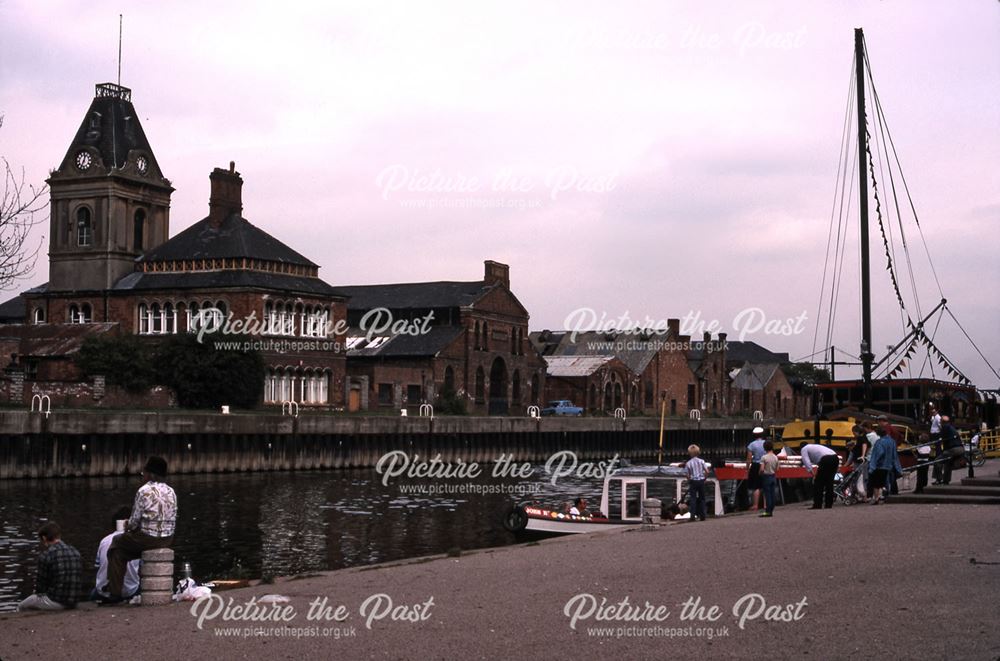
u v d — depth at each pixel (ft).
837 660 44.19
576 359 429.38
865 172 198.70
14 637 53.67
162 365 276.82
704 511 110.11
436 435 298.56
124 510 72.79
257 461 248.52
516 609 56.59
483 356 384.47
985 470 164.45
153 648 50.62
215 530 145.28
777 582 61.16
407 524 155.63
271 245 324.19
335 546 132.36
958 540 74.69
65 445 211.00
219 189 323.78
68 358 282.97
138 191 340.59
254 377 287.07
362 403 337.93
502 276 397.60
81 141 336.90
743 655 45.85
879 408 185.26
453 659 46.60
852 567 64.80
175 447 230.68
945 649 44.93
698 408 473.26
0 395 242.78
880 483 108.78
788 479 147.02
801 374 545.44
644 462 377.91
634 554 76.48
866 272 196.85
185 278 315.37
